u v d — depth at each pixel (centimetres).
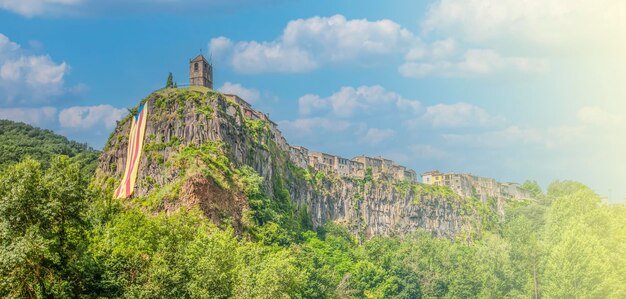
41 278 11106
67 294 11344
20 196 11094
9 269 10638
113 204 18362
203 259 13188
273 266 15888
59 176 12006
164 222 14775
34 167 11669
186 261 12988
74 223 11781
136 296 12094
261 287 14625
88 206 12550
